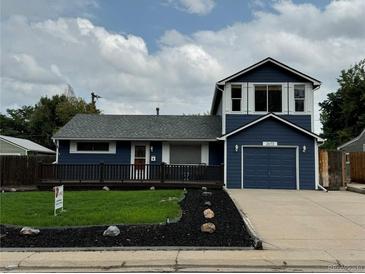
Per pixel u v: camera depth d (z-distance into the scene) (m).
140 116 24.03
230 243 7.92
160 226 9.17
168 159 21.11
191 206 12.20
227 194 15.73
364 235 8.69
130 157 21.09
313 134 18.70
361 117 44.53
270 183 18.83
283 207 12.29
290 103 19.78
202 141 20.97
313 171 18.78
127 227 9.07
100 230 8.80
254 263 6.64
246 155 19.03
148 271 6.35
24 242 7.96
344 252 7.34
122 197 14.00
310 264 6.65
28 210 11.16
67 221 9.58
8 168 21.42
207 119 23.45
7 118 55.06
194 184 18.47
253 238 8.26
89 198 13.73
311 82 19.88
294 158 18.94
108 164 19.08
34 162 22.25
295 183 18.77
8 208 11.53
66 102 47.72
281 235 8.66
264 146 19.02
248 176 18.89
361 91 45.72
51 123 48.34
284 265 6.60
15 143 33.62
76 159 21.02
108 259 6.88
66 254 7.21
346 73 47.59
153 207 11.59
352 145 35.56
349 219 10.41
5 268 6.52
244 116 19.88
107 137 20.62
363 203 13.27
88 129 21.58
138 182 18.53
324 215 10.96
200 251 7.39
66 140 21.00
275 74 20.00
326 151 19.44
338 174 19.23
